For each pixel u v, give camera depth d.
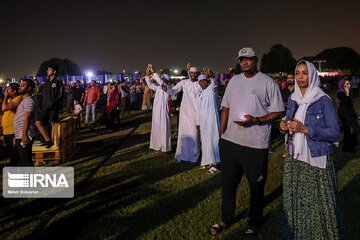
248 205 3.50
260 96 2.66
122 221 3.21
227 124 2.97
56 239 2.88
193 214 3.32
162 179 4.52
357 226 2.93
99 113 14.62
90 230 3.04
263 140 2.66
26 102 4.28
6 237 2.95
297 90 2.48
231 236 2.85
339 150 5.78
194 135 5.34
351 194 3.65
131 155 6.07
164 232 2.95
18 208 3.62
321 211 2.31
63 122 5.72
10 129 4.64
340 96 5.58
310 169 2.34
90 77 36.88
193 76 5.39
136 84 18.48
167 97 5.84
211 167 4.98
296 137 2.40
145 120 11.89
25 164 4.48
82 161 5.81
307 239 2.38
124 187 4.22
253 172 2.71
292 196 2.47
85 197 3.90
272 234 2.86
